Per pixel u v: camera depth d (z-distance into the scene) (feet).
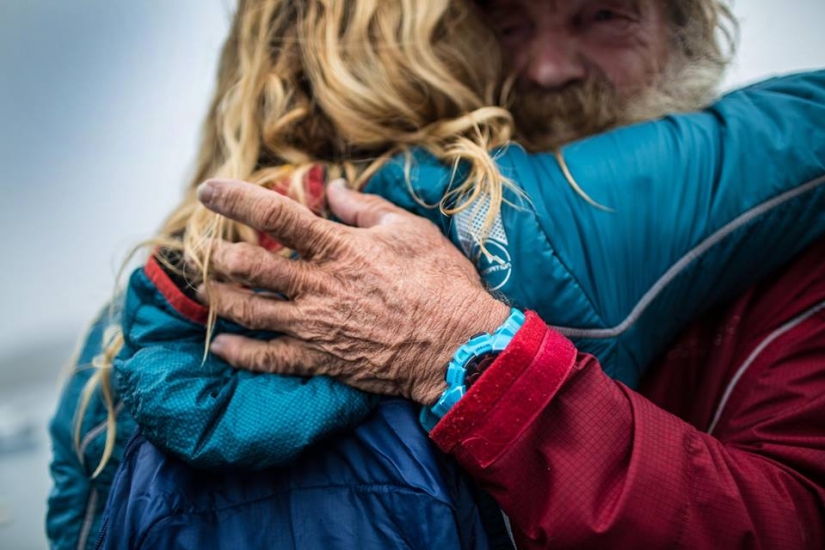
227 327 2.46
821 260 2.66
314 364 2.32
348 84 2.71
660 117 2.96
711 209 2.53
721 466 2.21
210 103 3.26
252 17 3.02
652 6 3.10
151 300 2.48
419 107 2.80
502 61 3.16
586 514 2.06
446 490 2.22
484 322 2.24
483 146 2.62
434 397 2.23
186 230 2.66
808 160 2.54
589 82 3.12
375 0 2.79
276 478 2.27
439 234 2.47
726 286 2.69
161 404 2.18
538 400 2.12
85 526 2.86
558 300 2.45
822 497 2.27
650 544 2.06
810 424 2.39
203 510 2.19
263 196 2.25
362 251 2.29
